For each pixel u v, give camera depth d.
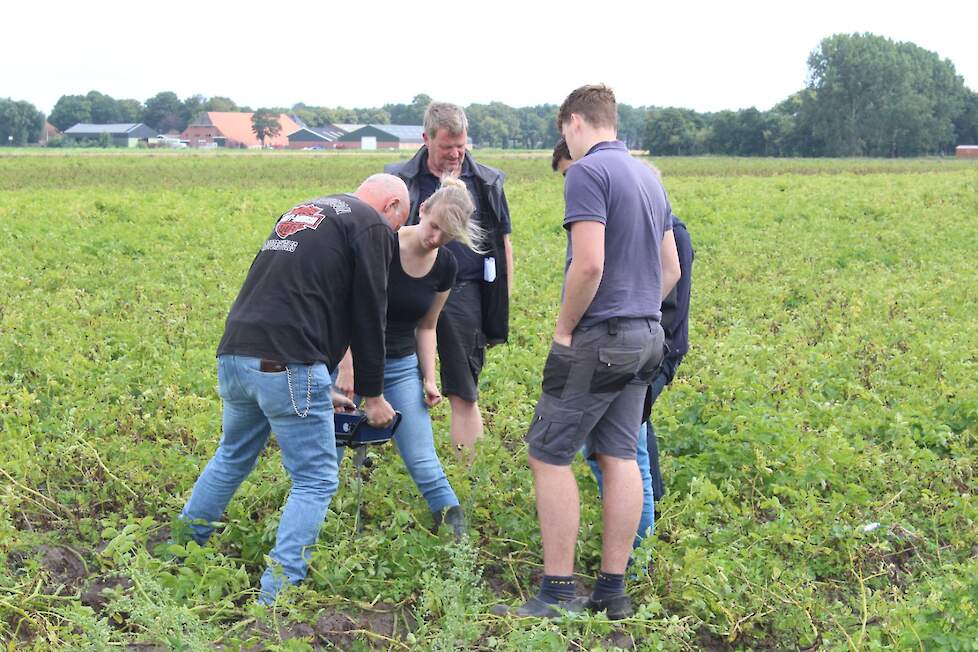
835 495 5.14
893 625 4.12
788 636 4.30
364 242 4.29
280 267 4.25
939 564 4.97
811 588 4.38
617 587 4.34
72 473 5.43
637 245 4.21
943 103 112.94
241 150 117.62
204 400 6.52
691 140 111.94
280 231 4.34
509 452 6.09
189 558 4.30
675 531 4.81
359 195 4.71
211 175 44.16
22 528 4.93
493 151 124.06
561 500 4.26
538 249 15.20
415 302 4.91
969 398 7.04
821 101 106.69
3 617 4.00
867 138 107.88
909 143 108.25
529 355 8.11
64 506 5.00
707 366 7.64
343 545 4.48
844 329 9.93
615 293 4.18
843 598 4.72
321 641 4.12
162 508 4.87
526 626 4.08
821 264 14.67
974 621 3.90
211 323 9.46
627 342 4.16
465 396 5.87
